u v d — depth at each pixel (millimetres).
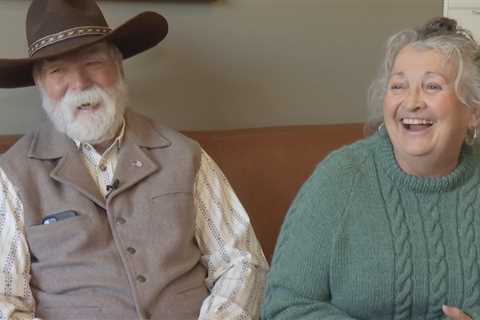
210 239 1605
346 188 1291
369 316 1276
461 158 1313
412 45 1256
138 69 1903
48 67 1523
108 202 1482
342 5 2070
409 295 1242
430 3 2148
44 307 1454
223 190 1649
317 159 1818
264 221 1758
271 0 1989
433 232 1256
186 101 1967
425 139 1226
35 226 1453
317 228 1273
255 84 2025
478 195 1290
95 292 1446
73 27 1514
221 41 1962
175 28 1907
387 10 2119
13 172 1473
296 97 2076
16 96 1823
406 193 1282
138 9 1854
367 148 1354
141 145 1581
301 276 1271
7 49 1775
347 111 2143
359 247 1254
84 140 1530
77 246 1448
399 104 1241
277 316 1274
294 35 2035
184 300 1498
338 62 2102
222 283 1526
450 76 1211
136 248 1476
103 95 1538
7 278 1423
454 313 1158
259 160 1776
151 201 1517
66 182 1479
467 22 2162
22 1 1763
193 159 1601
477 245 1257
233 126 2027
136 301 1438
